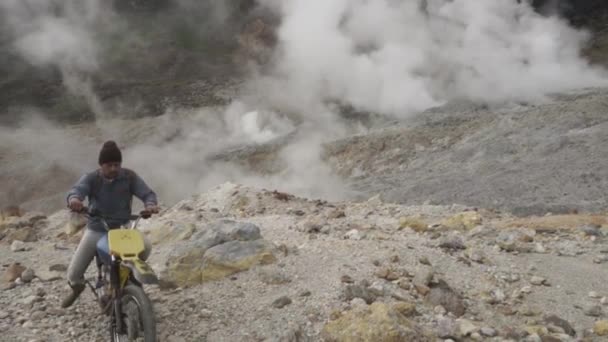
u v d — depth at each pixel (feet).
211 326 18.97
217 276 22.56
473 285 23.35
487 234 31.48
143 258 17.80
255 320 19.21
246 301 20.61
